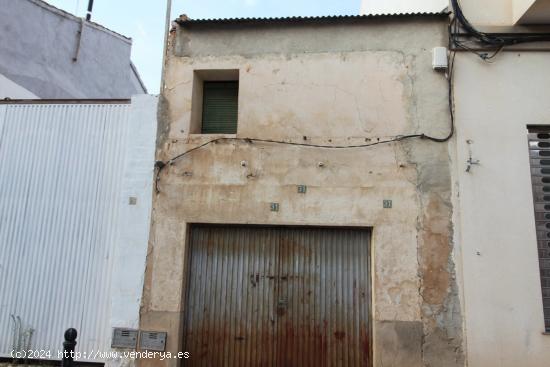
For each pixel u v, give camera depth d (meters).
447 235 6.23
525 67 6.59
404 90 6.70
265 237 6.71
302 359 6.33
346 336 6.32
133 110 7.14
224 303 6.59
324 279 6.51
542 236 6.24
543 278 6.15
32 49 10.97
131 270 6.62
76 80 12.52
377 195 6.44
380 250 6.29
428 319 6.06
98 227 7.12
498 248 6.13
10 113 7.64
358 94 6.77
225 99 7.47
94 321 6.81
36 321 6.89
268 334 6.45
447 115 6.56
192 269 6.73
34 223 7.21
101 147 7.38
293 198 6.56
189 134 6.94
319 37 7.02
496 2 6.82
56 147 7.45
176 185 6.80
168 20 7.38
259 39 7.12
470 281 6.07
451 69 6.65
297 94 6.87
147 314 6.47
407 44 6.84
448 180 6.38
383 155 6.55
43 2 11.32
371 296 6.38
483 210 6.24
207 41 7.22
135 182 6.89
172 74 7.18
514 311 5.96
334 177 6.55
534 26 6.61
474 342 5.92
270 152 6.73
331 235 6.62
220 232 6.81
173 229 6.67
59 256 7.08
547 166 6.43
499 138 6.42
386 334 6.08
